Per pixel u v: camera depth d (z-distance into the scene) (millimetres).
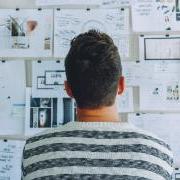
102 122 691
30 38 1503
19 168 1507
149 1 1474
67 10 1494
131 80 1478
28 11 1504
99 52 713
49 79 1497
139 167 646
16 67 1507
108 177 635
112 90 705
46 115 1496
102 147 659
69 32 1493
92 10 1486
